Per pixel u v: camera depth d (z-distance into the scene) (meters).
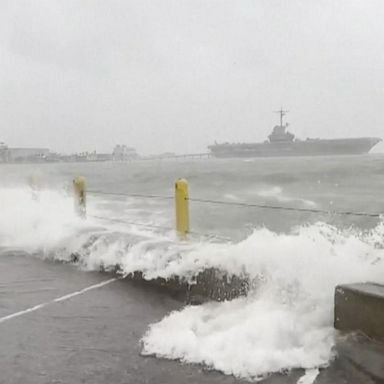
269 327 4.60
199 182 46.72
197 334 4.77
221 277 5.95
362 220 17.77
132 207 21.30
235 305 5.54
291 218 19.00
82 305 5.99
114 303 6.05
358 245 5.66
